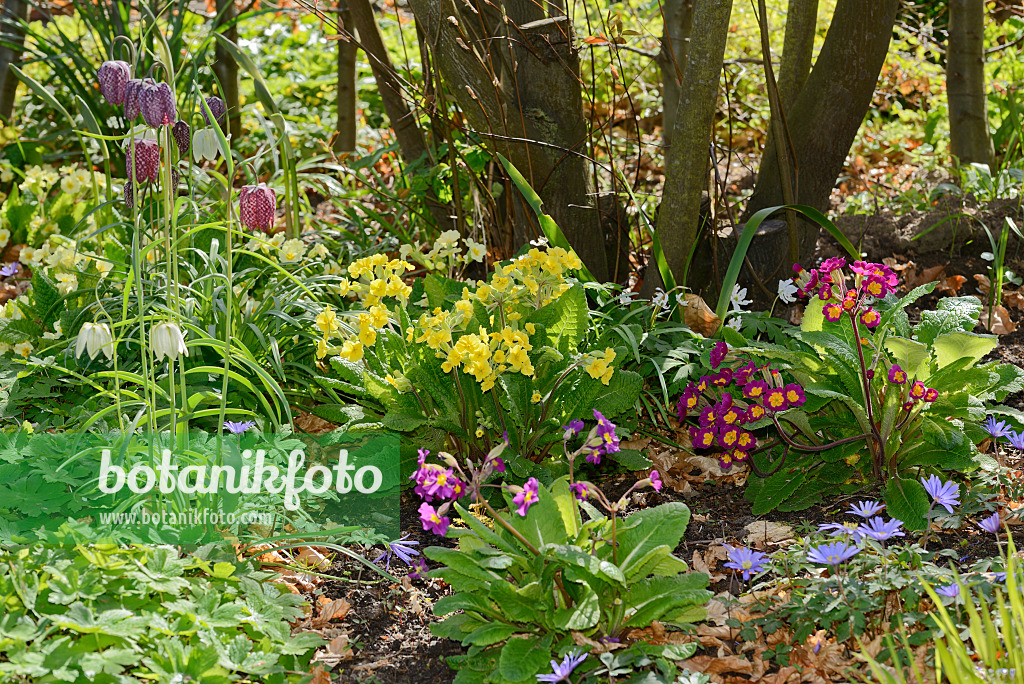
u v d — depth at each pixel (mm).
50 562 2391
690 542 2938
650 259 4156
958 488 2691
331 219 5789
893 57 6859
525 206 4195
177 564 2404
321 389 3605
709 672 2338
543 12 3902
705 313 3688
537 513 2412
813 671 2271
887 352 2971
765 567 2559
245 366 3461
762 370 3182
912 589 2324
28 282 4738
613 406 3078
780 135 4109
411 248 3641
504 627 2293
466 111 4117
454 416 3111
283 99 7395
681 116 3752
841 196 5863
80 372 3480
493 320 3219
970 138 5301
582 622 2172
